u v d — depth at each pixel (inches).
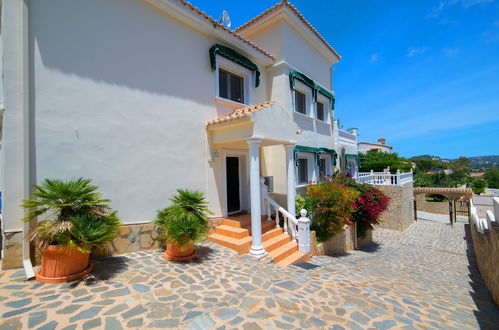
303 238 323.6
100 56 233.9
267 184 414.9
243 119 273.3
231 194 386.3
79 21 222.4
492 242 237.1
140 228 253.9
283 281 211.0
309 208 413.1
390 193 703.1
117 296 158.7
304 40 499.5
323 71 575.5
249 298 171.6
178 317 142.0
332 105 605.3
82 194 182.7
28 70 193.8
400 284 257.9
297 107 485.4
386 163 1093.8
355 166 749.3
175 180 286.4
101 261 215.2
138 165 255.8
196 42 318.7
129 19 255.9
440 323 158.6
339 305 173.2
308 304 171.2
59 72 209.9
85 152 221.6
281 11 414.3
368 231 561.0
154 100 271.4
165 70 283.1
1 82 201.9
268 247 293.9
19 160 190.7
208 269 218.2
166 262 225.8
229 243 281.4
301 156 487.2
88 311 140.1
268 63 430.6
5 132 186.4
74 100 217.0
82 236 168.2
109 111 237.6
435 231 719.1
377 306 176.4
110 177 235.9
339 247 437.7
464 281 304.2
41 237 171.3
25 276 176.6
